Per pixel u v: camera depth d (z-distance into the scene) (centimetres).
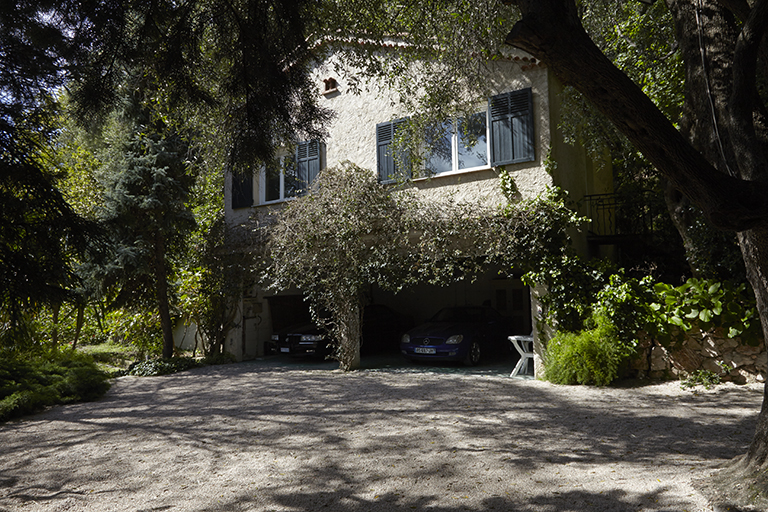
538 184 998
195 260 1424
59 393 888
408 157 1115
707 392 788
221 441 610
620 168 1552
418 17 948
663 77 938
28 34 543
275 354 1510
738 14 434
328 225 1091
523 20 356
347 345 1169
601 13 1019
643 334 902
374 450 551
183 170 1318
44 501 443
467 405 760
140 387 1049
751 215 348
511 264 987
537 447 545
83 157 1520
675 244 1190
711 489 395
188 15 583
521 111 1020
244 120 606
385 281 1077
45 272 630
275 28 588
